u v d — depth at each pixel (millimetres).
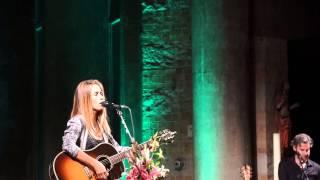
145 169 5355
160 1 11250
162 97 11141
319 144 12383
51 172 5551
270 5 11500
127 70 11320
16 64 14562
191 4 10969
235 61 10695
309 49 12195
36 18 14602
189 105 11047
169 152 11008
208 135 10539
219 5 10672
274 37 11500
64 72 13719
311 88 12305
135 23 11328
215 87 10586
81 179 5422
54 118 13719
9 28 14594
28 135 14438
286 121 11391
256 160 11039
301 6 11867
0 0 14562
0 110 14508
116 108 5660
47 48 13828
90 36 13539
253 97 11195
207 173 10500
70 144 5414
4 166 14461
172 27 11195
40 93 14391
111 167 5480
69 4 13758
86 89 5590
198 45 10734
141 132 11133
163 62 11195
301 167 7289
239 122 10641
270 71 11383
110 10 13211
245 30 10852
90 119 5566
